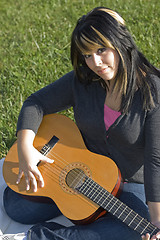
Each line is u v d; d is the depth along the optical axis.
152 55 4.18
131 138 2.25
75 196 2.35
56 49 4.50
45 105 2.58
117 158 2.41
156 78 2.18
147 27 4.67
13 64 4.45
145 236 2.07
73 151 2.51
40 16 5.27
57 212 2.61
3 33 5.10
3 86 4.15
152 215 2.20
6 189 2.69
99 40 1.96
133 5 5.11
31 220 2.58
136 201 2.37
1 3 5.80
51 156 2.51
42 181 2.41
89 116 2.34
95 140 2.47
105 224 2.26
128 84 2.11
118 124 2.23
